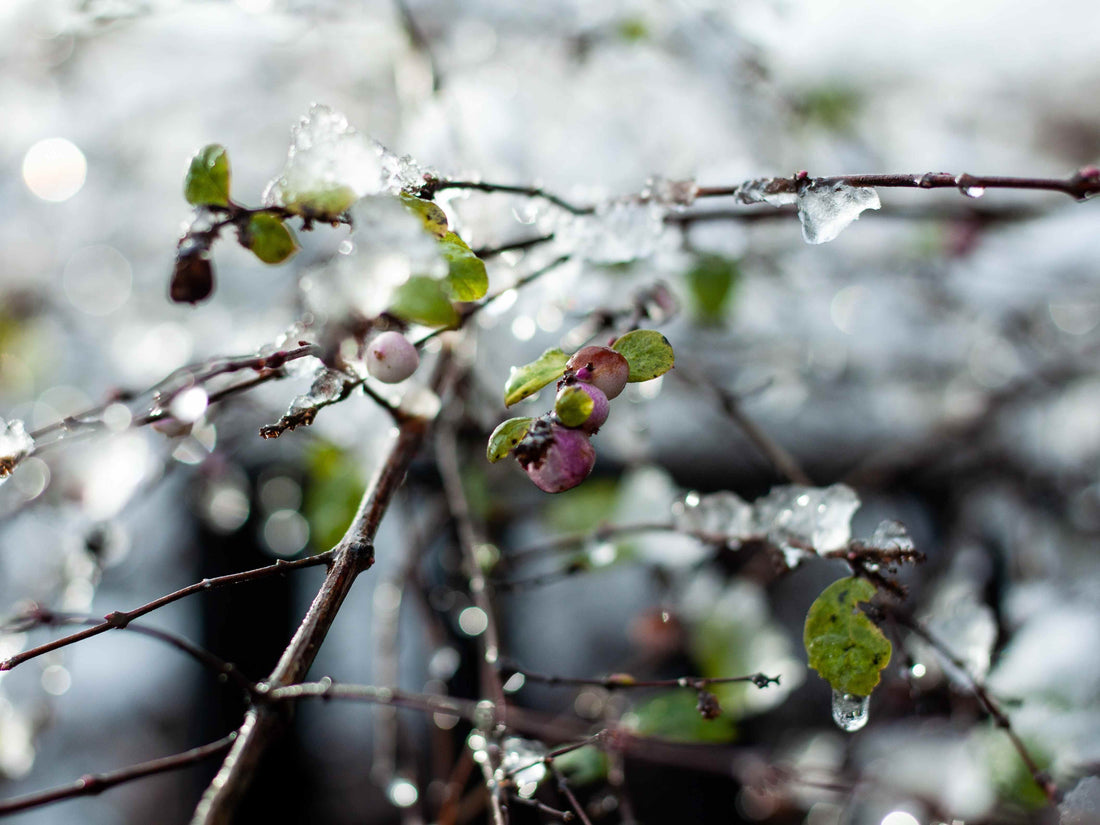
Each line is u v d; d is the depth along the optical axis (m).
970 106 0.78
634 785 0.85
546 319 0.54
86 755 0.89
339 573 0.37
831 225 0.40
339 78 0.75
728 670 0.59
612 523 0.59
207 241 0.35
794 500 0.43
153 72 0.75
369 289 0.35
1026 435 0.83
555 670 0.92
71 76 0.75
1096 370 0.78
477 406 0.60
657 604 0.75
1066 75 0.76
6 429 0.40
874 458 0.85
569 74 0.69
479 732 0.44
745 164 0.56
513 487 0.75
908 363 0.81
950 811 0.55
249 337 0.67
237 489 0.77
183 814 0.88
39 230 0.84
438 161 0.49
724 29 0.66
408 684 0.86
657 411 0.81
